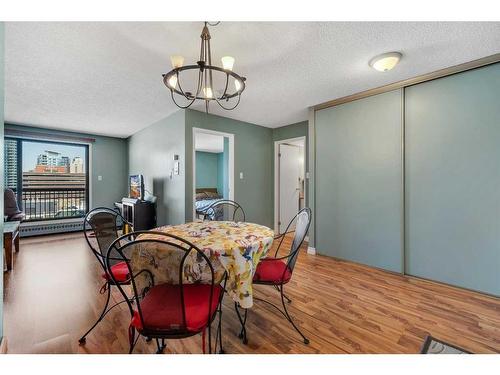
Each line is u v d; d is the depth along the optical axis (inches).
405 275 105.6
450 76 93.1
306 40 73.9
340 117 126.2
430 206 99.0
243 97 123.3
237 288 54.2
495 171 84.5
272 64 88.9
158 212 169.5
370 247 116.1
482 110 86.7
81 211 211.2
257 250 58.1
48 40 73.2
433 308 78.2
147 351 57.4
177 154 146.1
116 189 226.7
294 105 136.2
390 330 66.3
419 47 78.1
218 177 329.1
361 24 66.5
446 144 94.7
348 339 62.4
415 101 102.0
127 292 88.0
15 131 172.7
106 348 58.1
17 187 180.5
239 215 167.8
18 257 130.3
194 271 54.4
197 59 85.3
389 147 109.3
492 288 85.4
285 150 196.9
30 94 118.5
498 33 70.5
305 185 171.2
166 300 48.8
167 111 147.1
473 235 89.1
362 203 118.7
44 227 186.7
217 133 155.3
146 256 55.9
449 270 94.5
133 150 213.9
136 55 82.6
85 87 110.0
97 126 184.7
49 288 91.1
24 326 66.6
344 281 99.7
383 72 95.9
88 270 110.6
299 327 67.7
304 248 152.4
